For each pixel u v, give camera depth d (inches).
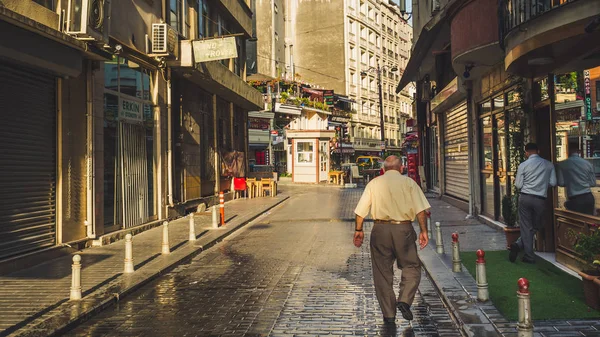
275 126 1866.4
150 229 563.8
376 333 219.3
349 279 322.3
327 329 225.9
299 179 1488.7
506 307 238.1
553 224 361.1
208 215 695.7
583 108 297.9
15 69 359.6
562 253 325.1
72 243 421.7
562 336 197.8
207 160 826.2
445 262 346.6
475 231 493.7
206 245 462.9
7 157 350.9
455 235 319.0
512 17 319.6
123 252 422.0
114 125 504.4
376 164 1892.2
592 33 257.4
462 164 706.2
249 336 219.0
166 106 626.8
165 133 624.7
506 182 467.2
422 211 229.6
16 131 361.7
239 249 452.4
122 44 500.4
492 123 518.6
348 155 2282.2
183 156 700.0
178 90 692.7
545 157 370.9
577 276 294.2
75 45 391.2
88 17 389.1
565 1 270.8
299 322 237.0
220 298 284.8
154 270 350.6
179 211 675.4
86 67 444.5
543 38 280.2
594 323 212.1
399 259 231.1
